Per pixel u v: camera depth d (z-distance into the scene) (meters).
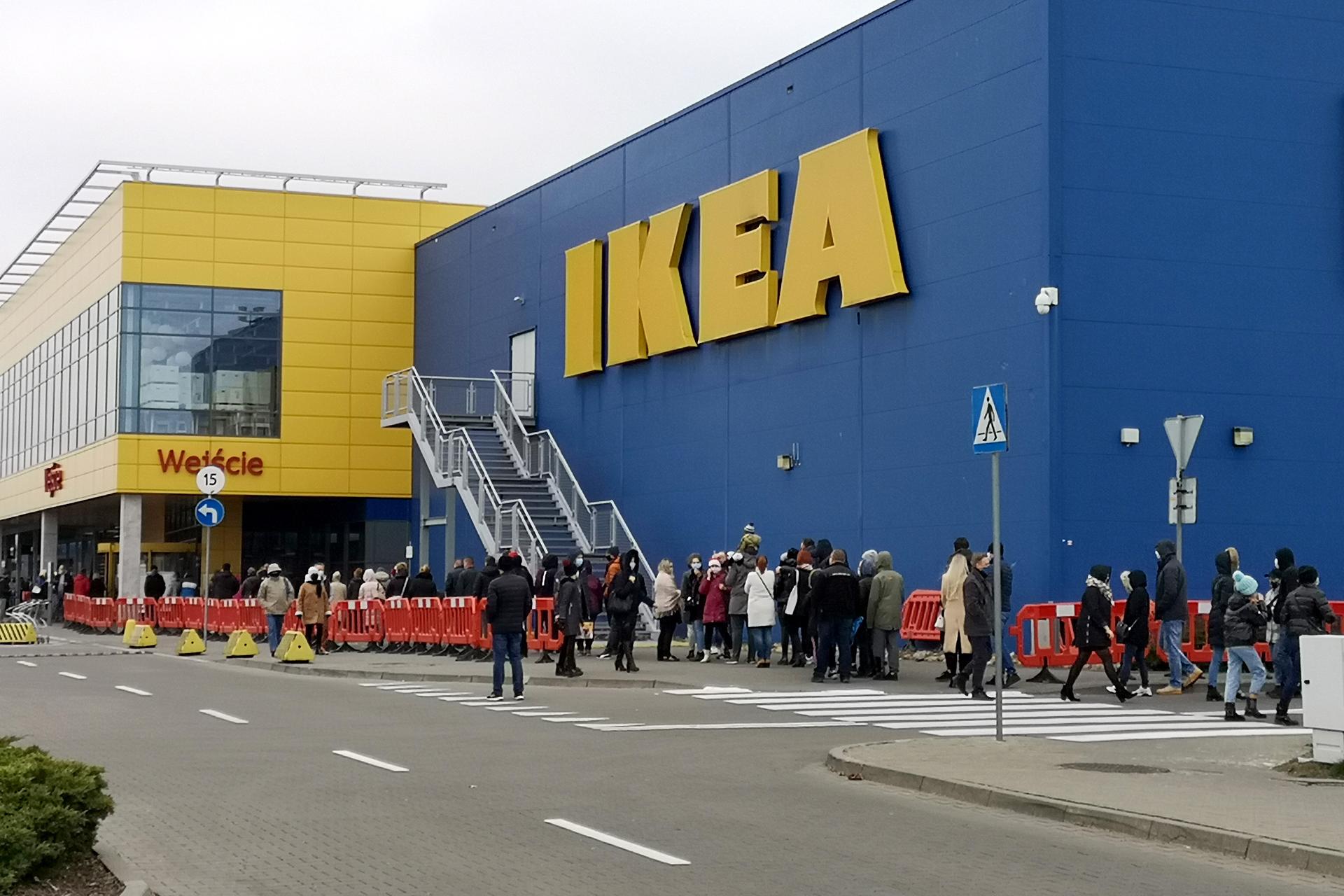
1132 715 18.91
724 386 35.03
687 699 21.30
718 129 35.53
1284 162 27.42
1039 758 13.94
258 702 20.95
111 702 20.89
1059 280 25.94
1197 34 27.00
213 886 8.76
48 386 61.31
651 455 37.88
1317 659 13.21
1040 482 25.78
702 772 13.79
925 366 28.66
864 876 9.17
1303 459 27.25
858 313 30.56
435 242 51.31
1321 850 9.43
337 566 54.16
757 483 33.66
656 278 37.25
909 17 29.44
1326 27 27.80
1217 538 26.58
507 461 42.41
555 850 9.90
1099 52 26.42
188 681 25.08
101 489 51.91
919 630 28.00
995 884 8.98
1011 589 24.52
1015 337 26.47
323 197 52.34
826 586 23.62
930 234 28.67
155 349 50.44
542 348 43.66
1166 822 10.45
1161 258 26.55
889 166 29.81
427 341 51.72
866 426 30.22
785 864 9.52
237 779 13.13
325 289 52.22
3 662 30.69
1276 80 27.45
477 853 9.77
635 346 38.06
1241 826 10.28
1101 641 20.75
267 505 57.19
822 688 22.86
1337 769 12.76
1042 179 26.06
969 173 27.73
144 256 50.41
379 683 24.75
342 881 8.91
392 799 12.03
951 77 28.30
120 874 8.77
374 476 52.41
